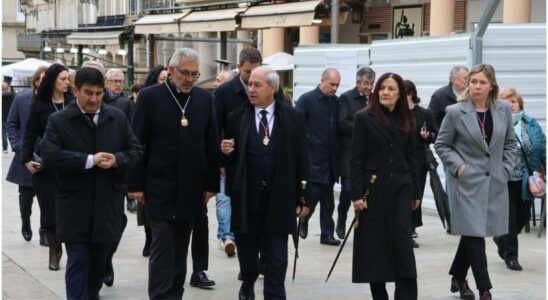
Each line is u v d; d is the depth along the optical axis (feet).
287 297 26.86
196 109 24.02
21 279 29.32
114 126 23.39
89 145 23.15
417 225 35.73
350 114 35.24
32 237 38.06
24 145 28.84
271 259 24.12
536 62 42.57
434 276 30.12
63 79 28.81
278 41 91.45
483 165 25.59
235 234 25.08
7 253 34.14
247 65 27.37
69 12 164.14
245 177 24.16
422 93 45.52
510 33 42.24
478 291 27.27
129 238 37.88
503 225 25.68
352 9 82.84
